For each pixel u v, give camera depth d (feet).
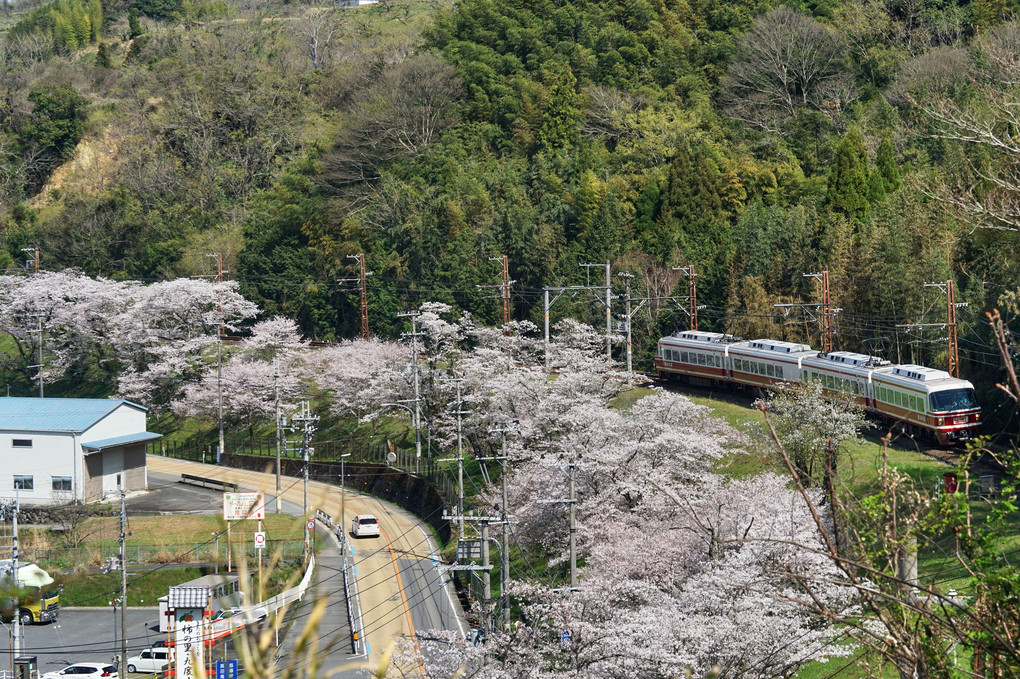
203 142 387.34
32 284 297.12
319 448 229.66
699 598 82.53
